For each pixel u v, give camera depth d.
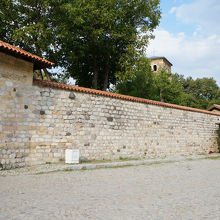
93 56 25.47
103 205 4.96
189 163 14.60
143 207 4.88
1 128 9.81
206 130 23.17
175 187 7.18
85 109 13.45
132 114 16.06
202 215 4.43
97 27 23.22
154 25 25.52
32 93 11.32
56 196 5.63
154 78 39.03
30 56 10.62
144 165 12.97
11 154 10.09
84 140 13.17
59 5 17.38
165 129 18.53
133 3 23.69
